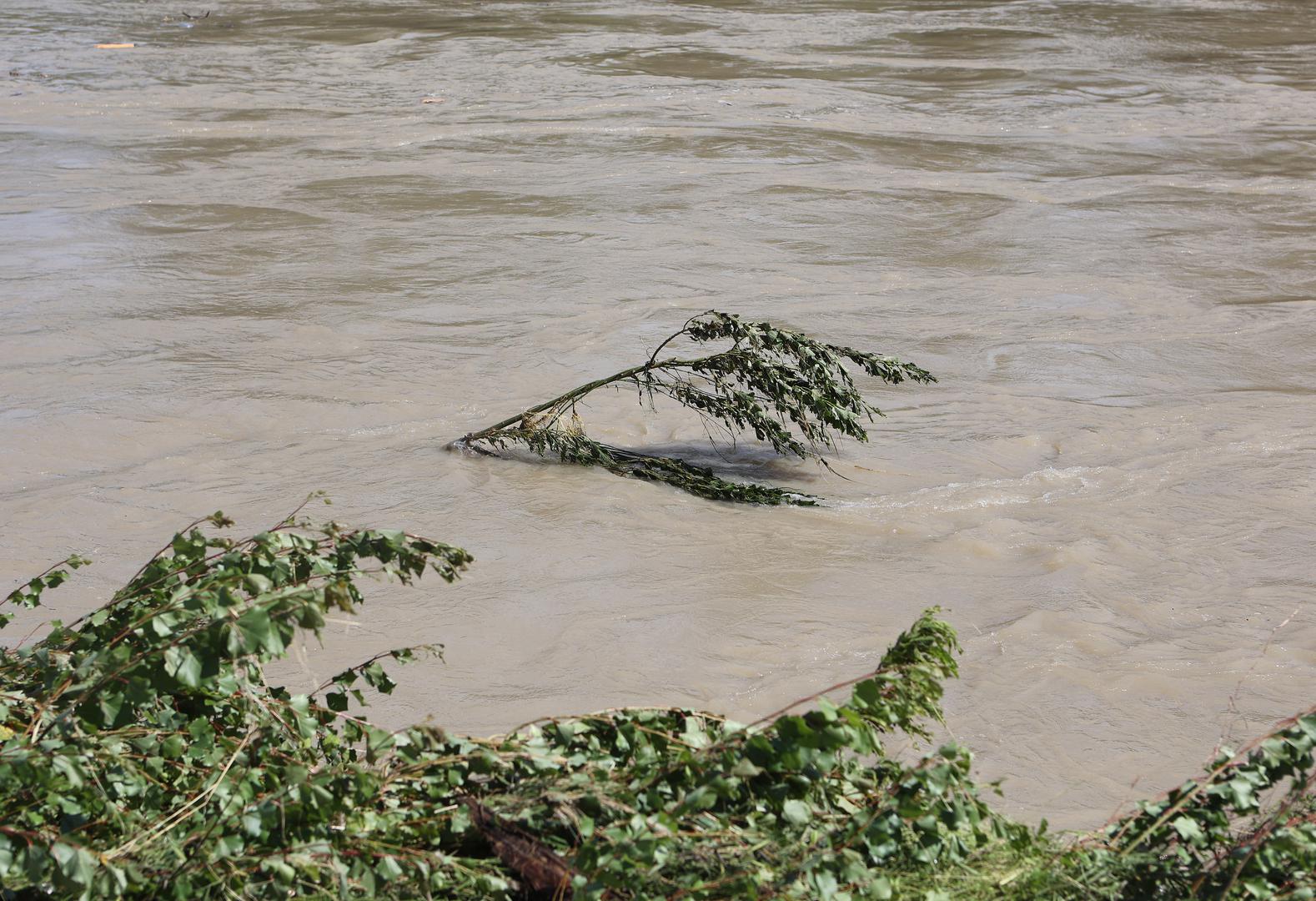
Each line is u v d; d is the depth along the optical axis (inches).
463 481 530.3
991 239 956.6
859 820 224.7
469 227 967.0
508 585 434.3
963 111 1467.8
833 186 1106.1
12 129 1323.8
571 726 248.1
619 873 210.2
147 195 1062.4
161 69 1710.1
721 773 225.3
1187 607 424.2
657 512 499.5
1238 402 638.5
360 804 231.3
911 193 1088.8
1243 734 349.1
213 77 1657.2
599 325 751.1
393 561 273.7
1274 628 409.4
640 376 671.8
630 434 600.7
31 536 475.2
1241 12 2413.9
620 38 1966.0
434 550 275.0
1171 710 361.1
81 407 613.9
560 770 240.8
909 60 1817.2
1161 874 234.2
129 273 847.7
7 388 640.4
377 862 219.6
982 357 709.3
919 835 229.3
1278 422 609.0
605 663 384.2
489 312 773.9
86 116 1408.7
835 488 534.3
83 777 223.9
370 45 1898.4
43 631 400.5
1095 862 235.3
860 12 2332.7
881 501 516.7
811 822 231.8
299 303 788.0
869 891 209.9
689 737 241.6
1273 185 1151.6
